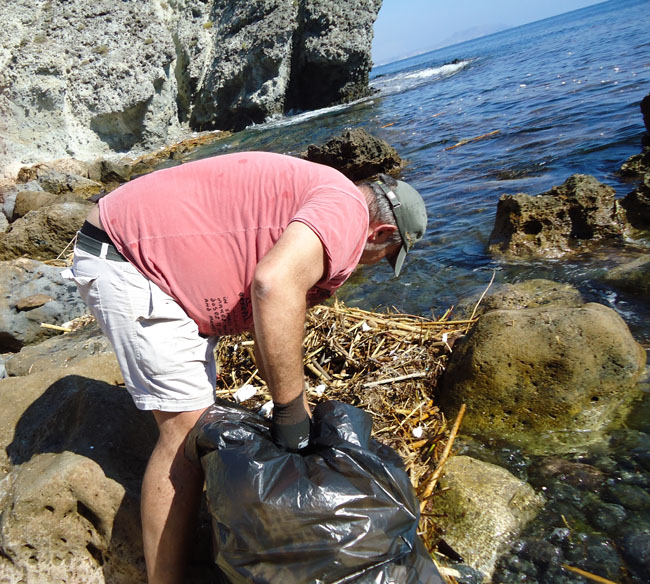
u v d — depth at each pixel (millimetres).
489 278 5707
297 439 2076
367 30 24297
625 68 16922
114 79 20250
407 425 3438
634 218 6211
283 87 23484
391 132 15695
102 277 2168
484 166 9969
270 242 2129
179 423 2209
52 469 2559
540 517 2771
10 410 3197
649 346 3961
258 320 1845
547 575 2500
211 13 24516
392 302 5570
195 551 2439
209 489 2023
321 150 11672
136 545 2420
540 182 8312
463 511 2812
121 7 20922
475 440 3383
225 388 3893
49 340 5484
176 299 2199
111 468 2590
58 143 19562
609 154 8859
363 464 2029
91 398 2959
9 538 2459
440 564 2594
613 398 3375
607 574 2441
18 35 18891
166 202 2158
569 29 53750
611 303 4707
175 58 22172
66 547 2508
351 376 3920
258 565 1908
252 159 2238
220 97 23844
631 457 2994
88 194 15227
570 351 3381
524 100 15867
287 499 1894
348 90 24906
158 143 21828
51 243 8758
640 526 2604
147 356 2129
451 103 18828
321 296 2264
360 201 2145
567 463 3059
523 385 3430
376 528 1919
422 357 3947
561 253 5996
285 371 1922
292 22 22812
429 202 8562
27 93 18781
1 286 5879
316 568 1875
